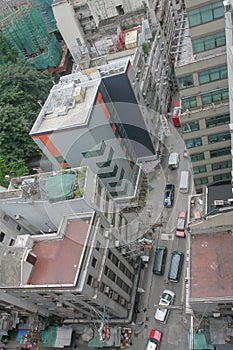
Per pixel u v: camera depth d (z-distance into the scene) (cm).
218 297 2192
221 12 2284
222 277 2283
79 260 2527
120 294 3188
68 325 3553
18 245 2675
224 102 2816
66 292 2475
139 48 4269
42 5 6912
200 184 3712
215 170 3478
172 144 4784
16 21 6353
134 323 3425
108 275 2875
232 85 1664
